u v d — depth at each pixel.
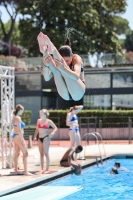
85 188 14.01
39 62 45.59
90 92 44.34
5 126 18.27
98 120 35.88
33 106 46.91
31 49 53.56
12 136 16.31
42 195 12.05
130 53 43.12
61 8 49.62
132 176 16.66
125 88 43.47
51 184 14.70
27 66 45.69
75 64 7.60
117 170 17.52
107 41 52.59
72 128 18.77
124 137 35.25
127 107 43.59
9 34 63.28
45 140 15.91
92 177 16.38
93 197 12.51
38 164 18.84
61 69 7.35
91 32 51.28
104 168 18.89
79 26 50.41
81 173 17.28
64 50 7.64
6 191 12.20
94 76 44.31
